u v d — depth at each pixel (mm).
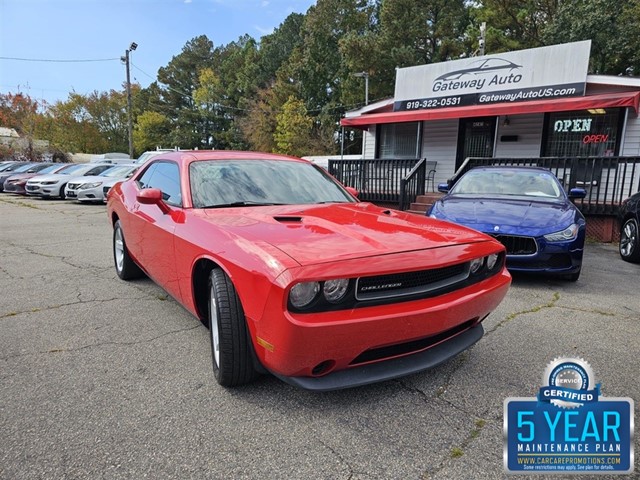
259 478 1809
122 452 1956
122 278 4848
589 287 4875
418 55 30000
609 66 20406
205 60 66125
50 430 2107
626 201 6652
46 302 4074
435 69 12352
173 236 3008
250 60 54406
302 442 2047
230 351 2357
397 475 1840
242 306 2234
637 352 3094
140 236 3828
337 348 2039
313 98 40531
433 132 13000
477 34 26234
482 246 2605
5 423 2160
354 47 29781
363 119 13234
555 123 10938
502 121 11695
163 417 2229
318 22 39469
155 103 64500
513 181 6207
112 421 2188
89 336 3264
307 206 3195
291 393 2479
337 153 36531
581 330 3521
